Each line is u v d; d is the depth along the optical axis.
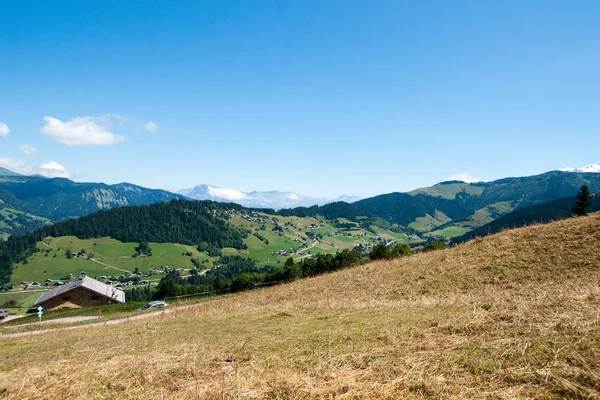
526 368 5.57
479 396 4.94
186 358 8.66
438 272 25.67
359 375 6.17
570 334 6.74
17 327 31.50
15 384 7.56
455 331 8.52
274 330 12.23
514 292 16.06
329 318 14.11
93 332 20.39
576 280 17.78
